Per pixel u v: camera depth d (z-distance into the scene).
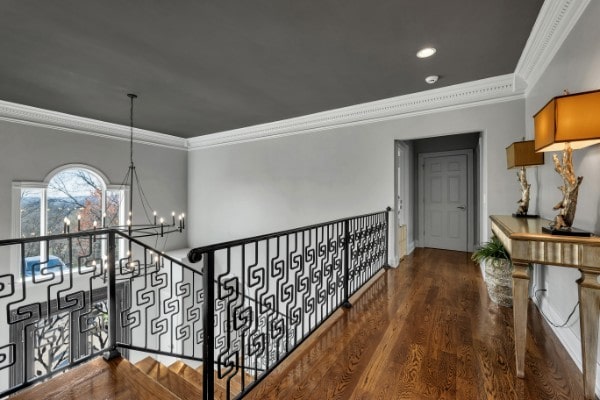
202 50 2.67
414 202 5.92
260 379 1.67
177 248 6.34
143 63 2.91
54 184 4.62
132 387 1.91
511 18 2.21
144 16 2.16
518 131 3.30
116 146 5.31
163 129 5.62
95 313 3.11
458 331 2.25
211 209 6.16
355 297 3.02
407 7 2.09
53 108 4.28
